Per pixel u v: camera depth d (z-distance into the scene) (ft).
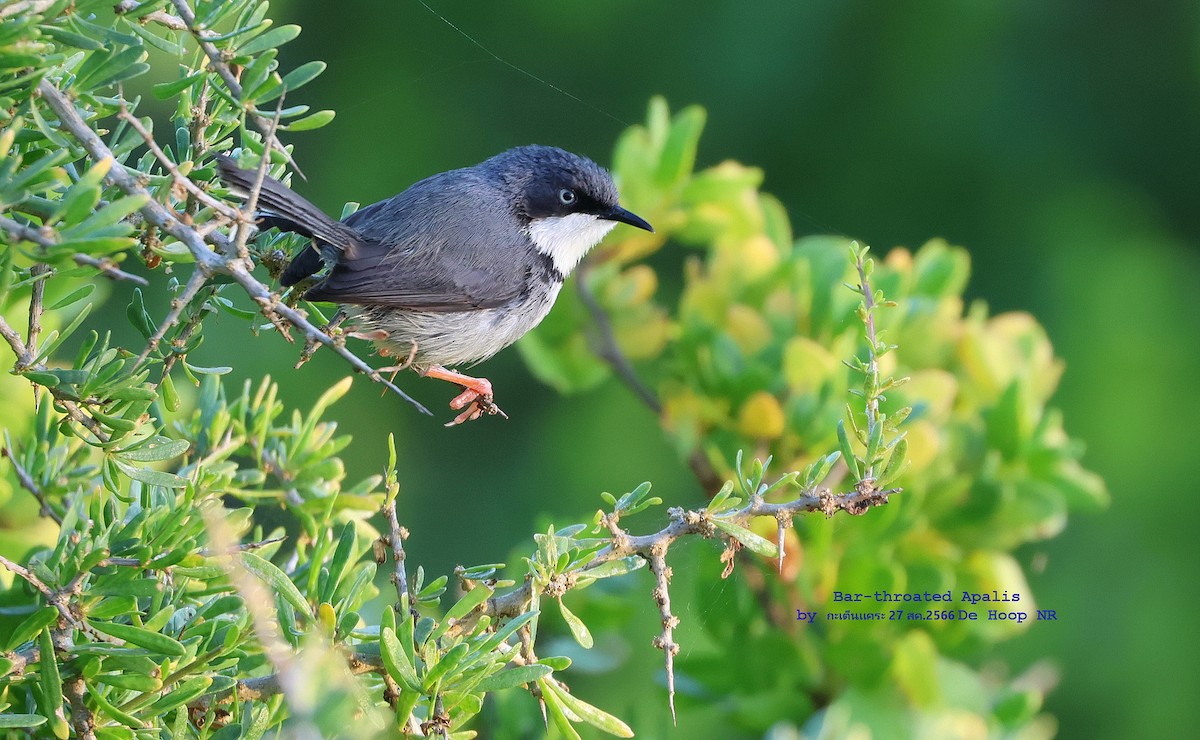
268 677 21.08
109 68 19.76
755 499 21.75
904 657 27.32
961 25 58.54
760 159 59.72
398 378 54.39
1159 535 49.85
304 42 59.93
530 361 35.70
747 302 32.45
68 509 22.93
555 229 35.47
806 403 29.43
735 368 30.83
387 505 22.29
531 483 54.19
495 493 54.13
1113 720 46.14
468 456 54.60
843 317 30.96
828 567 28.09
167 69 46.50
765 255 32.55
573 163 35.47
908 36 58.90
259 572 20.31
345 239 29.25
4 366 25.05
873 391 22.41
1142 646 46.96
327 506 22.58
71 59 21.24
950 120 58.49
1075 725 46.21
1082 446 30.22
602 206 35.32
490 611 21.71
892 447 21.90
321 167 59.31
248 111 20.72
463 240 34.06
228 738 21.07
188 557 20.10
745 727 28.89
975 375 30.94
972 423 29.60
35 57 18.31
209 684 20.10
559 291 36.06
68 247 17.24
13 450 23.97
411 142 59.82
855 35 59.31
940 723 27.27
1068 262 56.44
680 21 60.64
